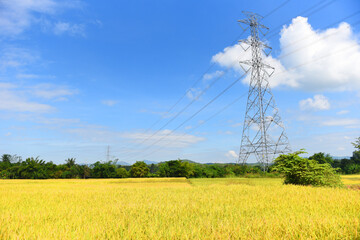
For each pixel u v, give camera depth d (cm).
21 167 9350
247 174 6900
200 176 8706
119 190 2708
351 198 1177
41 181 6406
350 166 8706
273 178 5278
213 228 670
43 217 976
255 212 970
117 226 756
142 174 9319
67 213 1078
